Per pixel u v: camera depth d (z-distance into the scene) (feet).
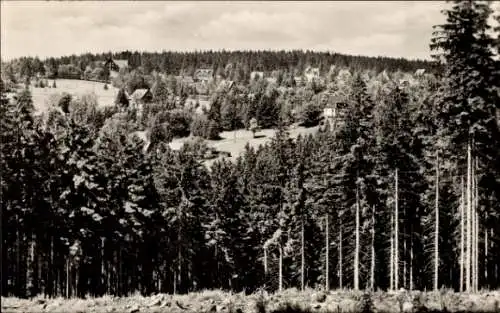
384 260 169.27
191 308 53.11
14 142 121.90
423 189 147.74
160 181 170.50
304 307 51.06
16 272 129.70
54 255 131.64
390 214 146.10
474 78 89.10
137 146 147.84
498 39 88.38
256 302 52.11
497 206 126.11
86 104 650.43
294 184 166.81
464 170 110.01
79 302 56.08
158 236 154.20
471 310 49.44
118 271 146.82
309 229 167.73
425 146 130.52
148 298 58.29
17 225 124.67
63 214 121.19
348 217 149.18
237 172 253.65
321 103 617.21
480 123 91.15
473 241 97.60
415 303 49.65
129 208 136.98
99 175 126.62
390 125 129.08
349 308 49.44
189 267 168.14
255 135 579.07
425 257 173.17
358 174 127.24
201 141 490.08
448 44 90.74
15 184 120.26
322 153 159.74
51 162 122.72
